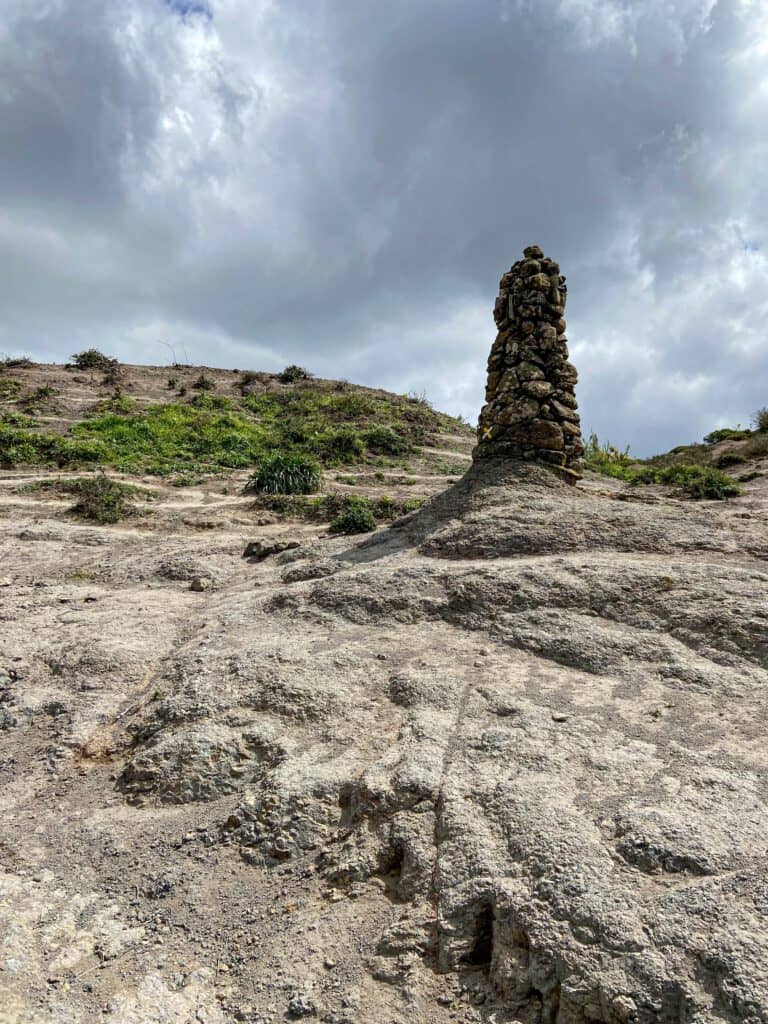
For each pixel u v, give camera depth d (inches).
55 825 186.7
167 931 150.6
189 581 377.4
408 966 132.6
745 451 792.3
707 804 151.9
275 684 228.5
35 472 647.1
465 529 343.3
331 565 345.1
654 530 323.3
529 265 410.3
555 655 237.5
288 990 132.1
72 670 263.7
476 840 151.5
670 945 118.0
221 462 750.5
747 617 234.2
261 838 173.6
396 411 1104.8
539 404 401.7
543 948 124.5
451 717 204.1
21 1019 127.1
